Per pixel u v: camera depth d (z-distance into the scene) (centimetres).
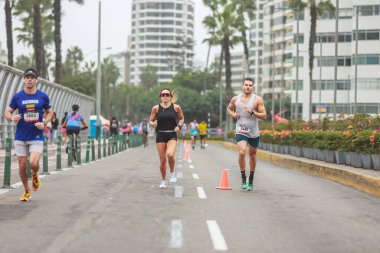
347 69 8662
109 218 897
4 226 822
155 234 772
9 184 1282
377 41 7981
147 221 873
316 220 934
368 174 1490
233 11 6431
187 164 2330
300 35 9088
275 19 12406
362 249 718
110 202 1077
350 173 1576
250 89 1288
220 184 1355
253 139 1320
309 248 712
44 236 752
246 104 1292
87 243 711
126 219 889
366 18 8012
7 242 714
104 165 2139
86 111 5388
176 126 1312
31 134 1046
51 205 1030
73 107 2314
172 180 1354
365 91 8038
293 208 1064
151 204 1059
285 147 3044
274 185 1502
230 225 859
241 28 6475
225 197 1192
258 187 1437
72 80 6681
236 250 688
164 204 1063
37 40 4325
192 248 691
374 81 8000
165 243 715
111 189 1298
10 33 4175
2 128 2986
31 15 5009
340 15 8681
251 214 973
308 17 8906
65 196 1160
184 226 837
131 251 669
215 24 6406
